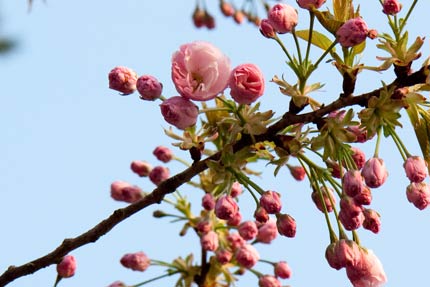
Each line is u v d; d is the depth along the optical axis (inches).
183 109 38.0
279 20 38.7
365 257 38.7
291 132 39.1
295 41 38.8
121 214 38.9
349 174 38.4
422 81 38.5
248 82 37.8
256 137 38.9
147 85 38.6
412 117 38.9
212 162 39.1
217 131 39.5
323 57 38.6
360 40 38.3
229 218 39.2
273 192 39.2
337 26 38.6
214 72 37.7
